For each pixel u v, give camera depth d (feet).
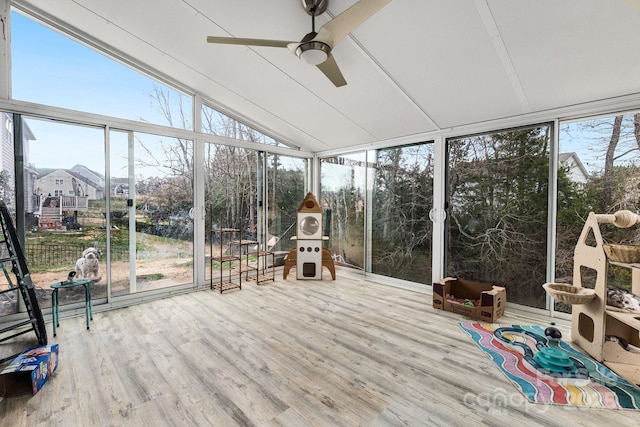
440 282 10.43
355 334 8.26
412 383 6.00
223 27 8.13
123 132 10.73
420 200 12.52
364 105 10.84
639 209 8.25
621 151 8.43
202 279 12.70
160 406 5.31
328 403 5.39
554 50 6.64
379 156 14.10
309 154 17.07
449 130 11.32
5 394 5.58
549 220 9.16
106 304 10.29
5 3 8.43
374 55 8.01
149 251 11.34
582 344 7.35
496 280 10.36
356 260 15.26
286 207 16.35
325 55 6.30
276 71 9.75
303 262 14.33
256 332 8.38
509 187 10.02
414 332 8.39
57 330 8.54
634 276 6.87
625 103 7.84
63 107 9.43
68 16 8.85
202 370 6.46
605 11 5.53
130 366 6.62
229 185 13.78
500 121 9.99
